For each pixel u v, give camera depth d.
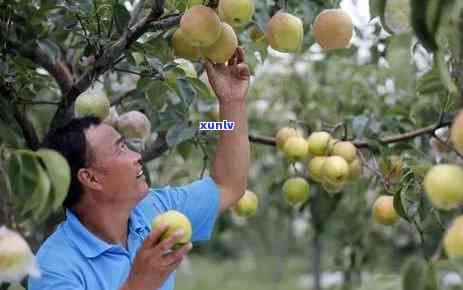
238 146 2.16
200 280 10.14
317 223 3.42
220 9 1.68
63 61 2.31
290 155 2.27
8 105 1.97
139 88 2.09
